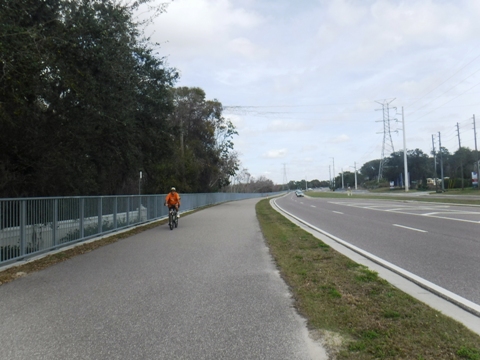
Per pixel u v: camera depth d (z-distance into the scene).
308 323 5.57
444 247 11.78
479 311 5.88
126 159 18.61
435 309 5.94
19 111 11.60
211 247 12.80
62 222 12.71
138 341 5.07
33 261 10.48
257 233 16.69
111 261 10.57
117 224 17.52
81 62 12.30
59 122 14.88
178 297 7.04
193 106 49.72
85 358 4.60
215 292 7.34
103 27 12.53
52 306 6.61
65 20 12.21
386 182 138.12
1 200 9.65
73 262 10.49
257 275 8.71
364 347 4.64
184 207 33.25
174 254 11.55
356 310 5.93
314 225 19.78
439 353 4.40
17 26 10.25
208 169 52.06
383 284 7.43
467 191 72.50
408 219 21.00
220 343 4.97
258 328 5.45
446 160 116.25
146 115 18.98
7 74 9.83
